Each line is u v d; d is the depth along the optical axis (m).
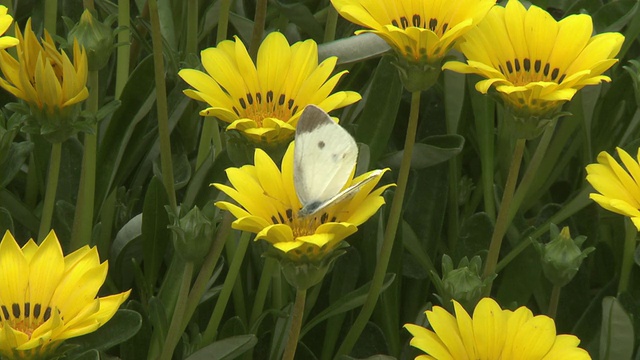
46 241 0.97
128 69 1.10
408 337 1.11
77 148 1.10
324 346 1.09
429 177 1.12
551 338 0.98
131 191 1.11
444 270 1.02
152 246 1.06
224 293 1.04
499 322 0.99
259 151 0.98
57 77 1.01
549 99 0.99
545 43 1.01
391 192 1.09
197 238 1.00
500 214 1.03
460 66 1.00
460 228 1.12
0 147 1.05
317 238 0.95
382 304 1.08
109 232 1.08
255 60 1.04
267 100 1.02
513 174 1.02
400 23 1.00
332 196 0.97
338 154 0.96
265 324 1.09
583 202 1.10
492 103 1.12
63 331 0.95
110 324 1.03
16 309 0.97
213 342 1.04
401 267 1.10
